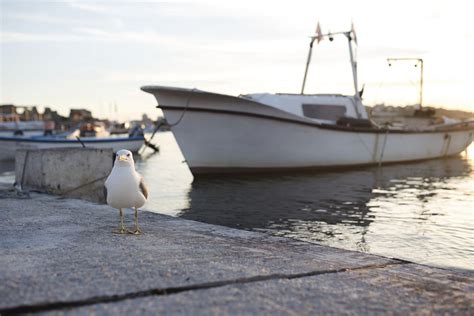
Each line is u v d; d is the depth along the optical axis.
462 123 27.44
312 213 11.36
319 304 3.20
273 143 19.14
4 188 11.03
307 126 19.59
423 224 9.98
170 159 30.95
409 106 30.14
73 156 10.84
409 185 16.97
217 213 11.41
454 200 13.44
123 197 5.56
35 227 6.06
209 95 17.47
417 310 3.21
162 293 3.28
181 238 5.55
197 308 2.99
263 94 20.77
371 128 22.31
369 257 4.88
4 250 4.61
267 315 2.93
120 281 3.48
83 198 10.98
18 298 3.05
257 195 14.50
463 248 7.81
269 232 9.21
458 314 3.16
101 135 42.16
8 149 27.56
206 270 3.92
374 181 18.03
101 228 6.12
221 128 18.22
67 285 3.35
